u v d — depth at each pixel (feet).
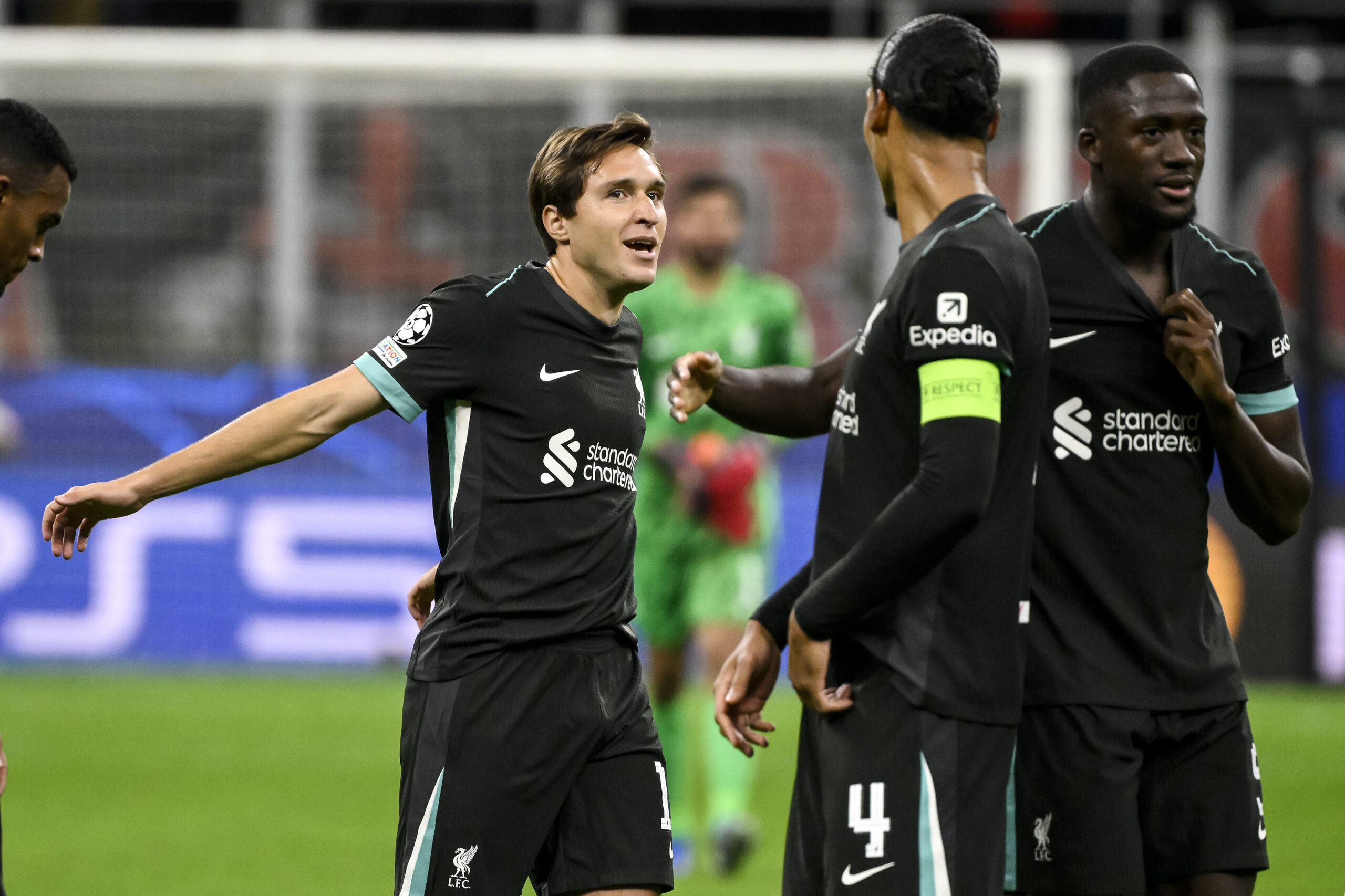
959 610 31.68
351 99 125.18
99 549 119.55
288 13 152.25
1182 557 36.60
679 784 68.95
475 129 134.72
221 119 133.59
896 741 31.58
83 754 88.63
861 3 154.20
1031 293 31.91
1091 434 36.45
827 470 33.58
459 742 36.40
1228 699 36.63
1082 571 36.14
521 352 36.99
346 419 36.17
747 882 64.13
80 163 132.46
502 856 36.50
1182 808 36.81
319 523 120.37
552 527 37.11
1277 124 128.16
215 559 119.96
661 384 72.69
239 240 133.39
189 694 108.27
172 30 144.87
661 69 99.19
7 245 32.68
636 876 37.32
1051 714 36.11
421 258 134.92
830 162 132.05
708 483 70.28
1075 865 35.86
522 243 135.13
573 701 37.11
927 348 30.68
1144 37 153.38
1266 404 38.19
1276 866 64.95
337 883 61.82
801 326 74.84
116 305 132.57
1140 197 35.53
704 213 72.38
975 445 29.99
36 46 100.01
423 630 37.81
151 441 120.57
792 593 37.14
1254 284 37.58
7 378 119.65
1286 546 116.16
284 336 132.36
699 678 126.00
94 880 61.87
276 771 85.05
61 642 118.83
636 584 71.97
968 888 31.22
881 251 131.75
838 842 31.91
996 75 32.65
